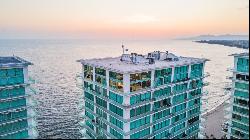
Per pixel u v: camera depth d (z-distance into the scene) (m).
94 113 83.88
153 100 75.25
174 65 77.69
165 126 81.12
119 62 81.94
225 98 171.88
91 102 84.31
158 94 77.25
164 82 77.75
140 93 71.75
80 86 89.19
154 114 77.12
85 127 90.44
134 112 72.19
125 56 84.50
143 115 73.88
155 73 74.88
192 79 85.44
